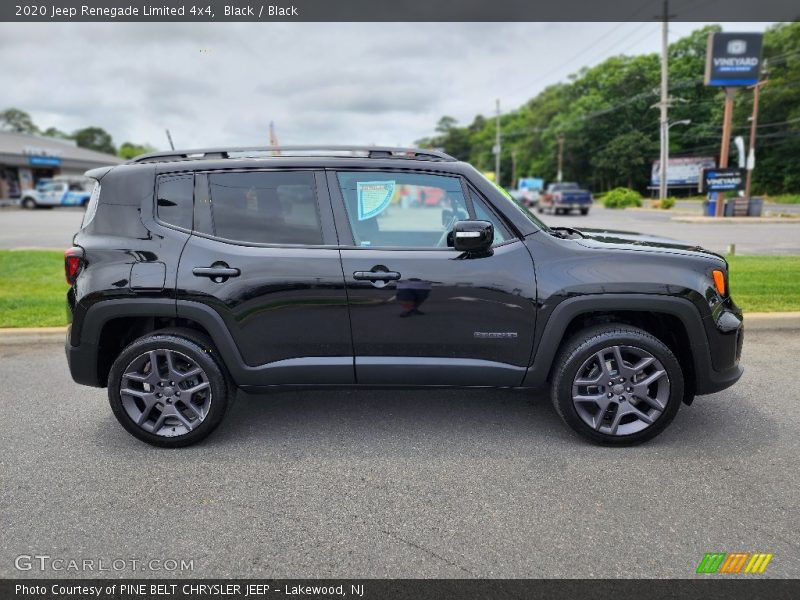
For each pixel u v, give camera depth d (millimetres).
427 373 3441
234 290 3340
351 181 3463
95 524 2729
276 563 2434
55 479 3164
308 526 2695
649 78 72875
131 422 3498
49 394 4496
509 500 2891
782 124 57625
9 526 2715
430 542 2561
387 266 3328
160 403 3500
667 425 3420
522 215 3434
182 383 3500
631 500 2869
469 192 3443
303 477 3162
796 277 8086
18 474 3223
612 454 3369
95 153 54875
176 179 3498
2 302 7406
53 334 6016
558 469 3199
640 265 3311
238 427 3838
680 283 3281
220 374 3469
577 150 79062
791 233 16500
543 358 3381
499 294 3318
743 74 26625
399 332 3383
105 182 3529
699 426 3723
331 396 4367
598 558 2428
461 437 3635
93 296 3381
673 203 37625
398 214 3590
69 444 3609
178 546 2557
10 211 33125
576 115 78500
